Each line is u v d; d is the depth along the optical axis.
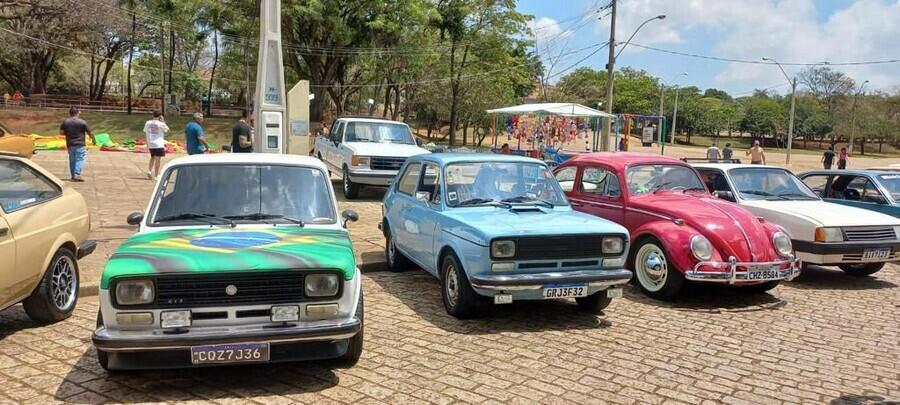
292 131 13.34
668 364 5.19
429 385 4.58
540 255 5.84
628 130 29.30
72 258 6.12
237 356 4.09
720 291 7.87
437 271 6.63
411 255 7.46
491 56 47.59
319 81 41.88
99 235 9.28
